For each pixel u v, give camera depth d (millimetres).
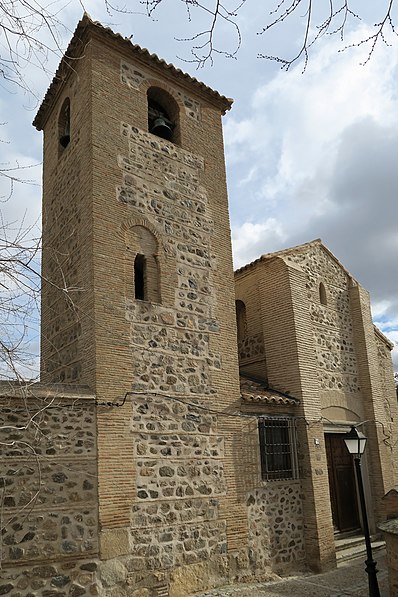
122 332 9766
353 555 12656
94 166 10422
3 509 7699
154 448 9562
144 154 11406
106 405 9102
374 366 16016
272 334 13805
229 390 11242
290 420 12586
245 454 11164
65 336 10438
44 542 7922
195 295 11305
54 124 13016
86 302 9789
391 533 9117
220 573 9922
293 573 11289
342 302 16016
